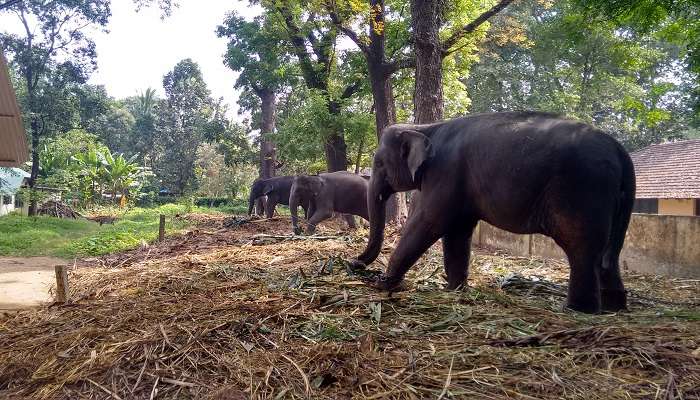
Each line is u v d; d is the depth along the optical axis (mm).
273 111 32469
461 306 4836
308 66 22688
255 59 24500
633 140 34594
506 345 3770
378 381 3273
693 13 10898
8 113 7156
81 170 35312
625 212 5023
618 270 5168
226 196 45875
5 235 16422
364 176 16469
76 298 6207
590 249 4711
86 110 31438
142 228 18484
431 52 12984
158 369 3654
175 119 50562
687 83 27766
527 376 3240
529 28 27406
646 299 5980
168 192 49375
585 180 4699
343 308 4914
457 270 6090
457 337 4039
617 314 4629
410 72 21047
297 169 33375
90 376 3627
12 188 28875
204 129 36938
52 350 4211
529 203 5008
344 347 3846
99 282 7047
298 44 22312
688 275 8211
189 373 3617
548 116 5289
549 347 3670
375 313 4625
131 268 8078
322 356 3674
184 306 5098
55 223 21297
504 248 12242
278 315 4570
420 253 5738
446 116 21750
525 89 30672
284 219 18328
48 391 3506
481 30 17500
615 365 3352
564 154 4793
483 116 5719
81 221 23344
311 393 3217
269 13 20875
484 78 30172
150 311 5020
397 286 5750
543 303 5297
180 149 48781
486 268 8156
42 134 29984
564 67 29172
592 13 9383
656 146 24281
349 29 17156
